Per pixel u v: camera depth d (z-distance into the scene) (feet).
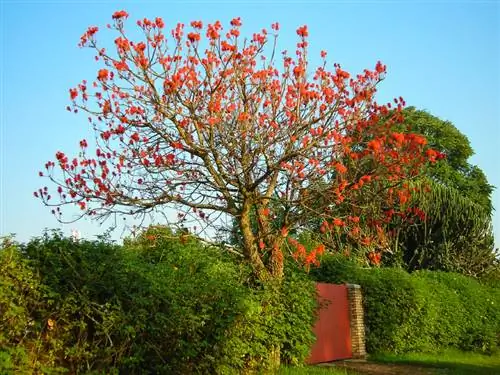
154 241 37.11
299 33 40.09
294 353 39.01
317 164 38.50
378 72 39.86
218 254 38.14
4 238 23.81
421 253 87.92
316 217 40.78
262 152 37.93
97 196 36.50
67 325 24.64
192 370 29.81
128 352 26.50
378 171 38.42
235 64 38.09
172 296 28.30
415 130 108.58
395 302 55.67
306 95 38.63
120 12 36.17
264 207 39.91
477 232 88.02
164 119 37.86
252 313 33.68
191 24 37.14
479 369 47.88
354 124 39.14
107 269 26.32
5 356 21.52
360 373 42.37
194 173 38.63
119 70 36.60
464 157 110.01
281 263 40.04
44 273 24.38
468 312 65.05
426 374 42.86
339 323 52.01
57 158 36.40
